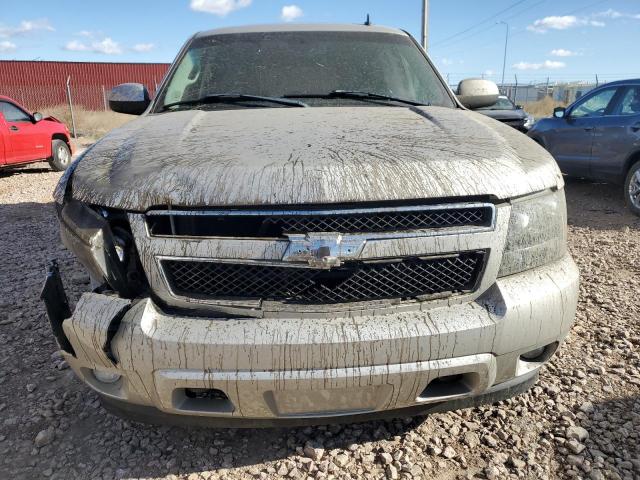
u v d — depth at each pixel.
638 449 2.31
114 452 2.35
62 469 2.25
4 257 5.08
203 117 2.70
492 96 3.58
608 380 2.82
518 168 2.09
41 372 2.98
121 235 1.98
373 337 1.81
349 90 3.20
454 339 1.86
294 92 3.16
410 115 2.69
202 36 3.65
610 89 7.43
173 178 1.94
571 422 2.47
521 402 2.64
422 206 1.89
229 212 1.86
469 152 2.10
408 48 3.60
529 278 2.04
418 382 1.86
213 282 1.90
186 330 1.82
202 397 1.95
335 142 2.17
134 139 2.38
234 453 2.34
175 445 2.39
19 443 2.41
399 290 1.92
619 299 3.90
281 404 1.87
